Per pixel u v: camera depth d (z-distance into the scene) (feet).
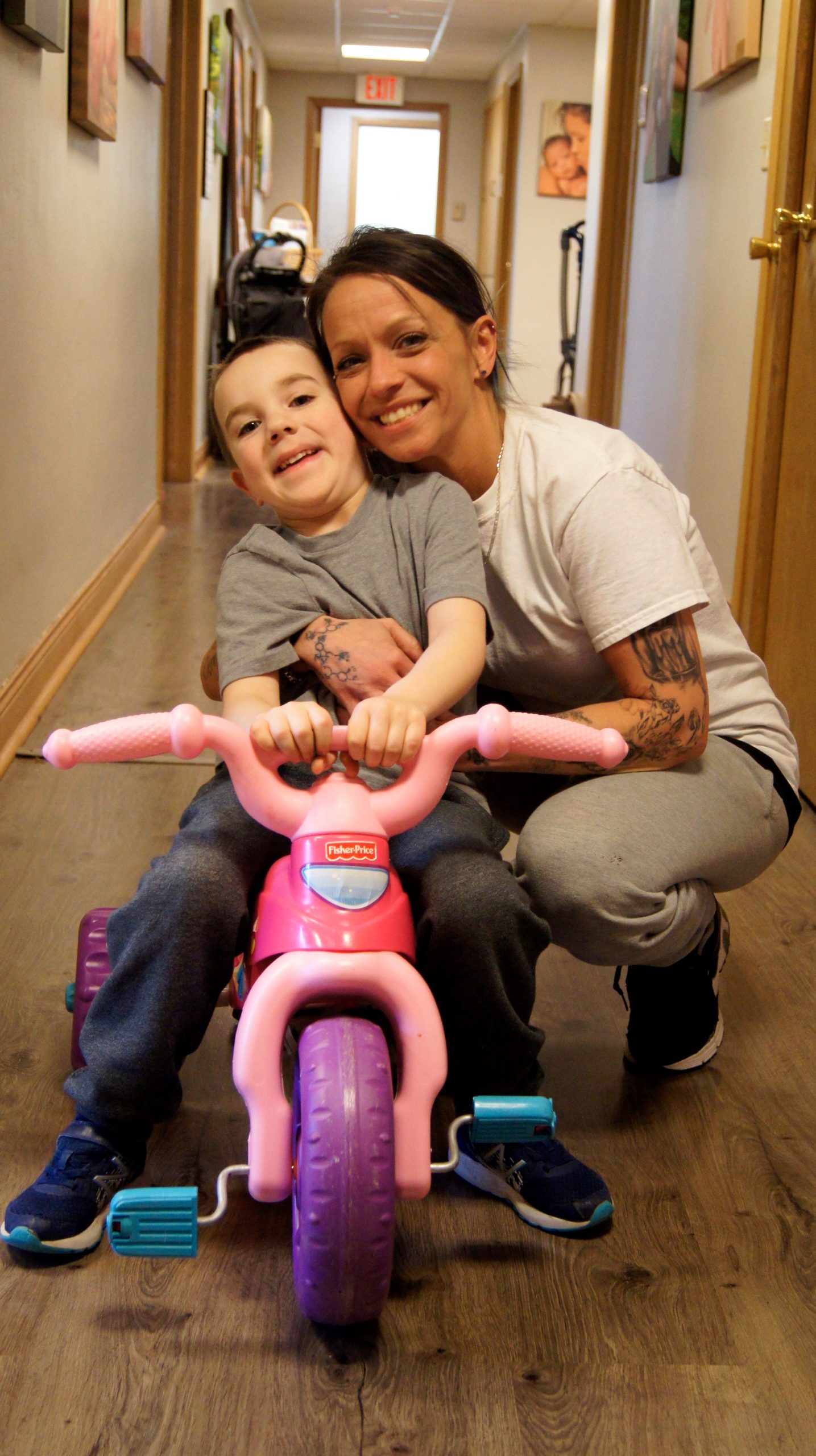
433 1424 2.88
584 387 14.99
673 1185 3.80
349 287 3.73
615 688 4.25
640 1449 2.83
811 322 7.46
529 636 4.12
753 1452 2.84
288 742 3.01
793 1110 4.22
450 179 32.99
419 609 3.78
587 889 3.60
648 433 12.42
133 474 12.17
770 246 7.85
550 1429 2.88
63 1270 3.35
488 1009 3.36
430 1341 3.14
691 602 3.74
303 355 3.92
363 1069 2.86
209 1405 2.91
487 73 31.12
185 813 3.84
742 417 9.20
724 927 4.36
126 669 8.96
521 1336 3.17
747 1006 4.90
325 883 3.03
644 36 13.28
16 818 6.47
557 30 25.31
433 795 3.14
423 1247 3.50
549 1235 3.58
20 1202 3.40
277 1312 3.23
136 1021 3.31
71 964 5.00
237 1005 3.79
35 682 7.86
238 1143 3.95
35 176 7.59
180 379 17.74
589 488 3.81
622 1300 3.31
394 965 2.98
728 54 9.46
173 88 16.69
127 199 11.14
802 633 7.34
